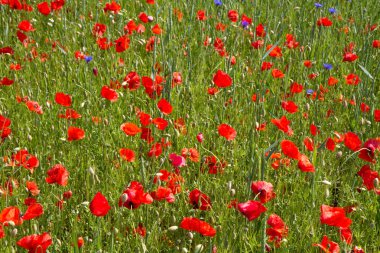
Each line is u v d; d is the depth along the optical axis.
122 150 3.13
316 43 4.94
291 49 4.80
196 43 4.82
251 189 2.89
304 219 3.04
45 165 3.38
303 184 3.25
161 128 3.26
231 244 2.95
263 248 2.68
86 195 3.21
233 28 5.23
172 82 3.82
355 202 3.26
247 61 4.66
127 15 5.51
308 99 4.11
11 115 3.81
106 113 3.77
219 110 3.92
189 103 3.95
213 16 5.40
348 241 2.82
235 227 2.94
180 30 5.26
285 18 5.71
